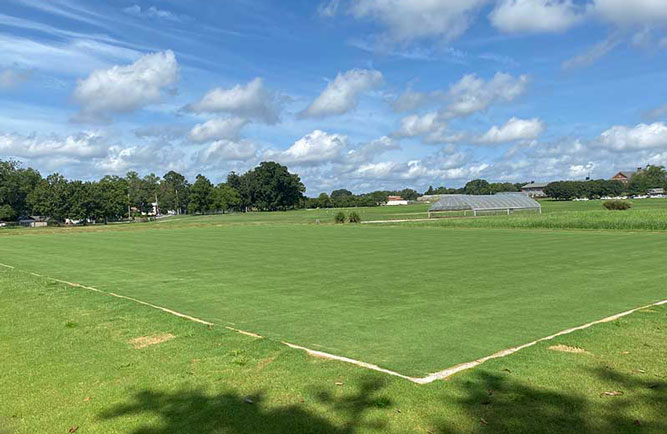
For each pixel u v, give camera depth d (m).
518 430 4.99
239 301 12.45
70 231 53.97
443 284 14.23
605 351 7.31
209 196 146.25
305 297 12.79
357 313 10.79
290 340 8.68
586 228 38.44
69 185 96.00
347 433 5.05
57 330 9.69
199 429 5.30
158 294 13.66
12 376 7.12
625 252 21.30
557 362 6.85
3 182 109.19
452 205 75.19
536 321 9.62
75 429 5.43
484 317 10.08
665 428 4.98
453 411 5.43
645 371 6.47
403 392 5.96
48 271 19.53
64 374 7.13
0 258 25.70
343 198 170.62
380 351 7.86
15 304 12.53
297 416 5.47
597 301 11.38
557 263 18.17
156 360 7.56
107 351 8.15
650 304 10.89
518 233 35.28
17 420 5.70
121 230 52.38
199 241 33.66
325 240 32.31
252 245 29.42
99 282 16.17
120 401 6.11
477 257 20.73
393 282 14.81
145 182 151.12
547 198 186.12
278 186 166.12
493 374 6.46
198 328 9.33
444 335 8.75
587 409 5.41
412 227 45.84
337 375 6.59
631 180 182.62
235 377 6.69
